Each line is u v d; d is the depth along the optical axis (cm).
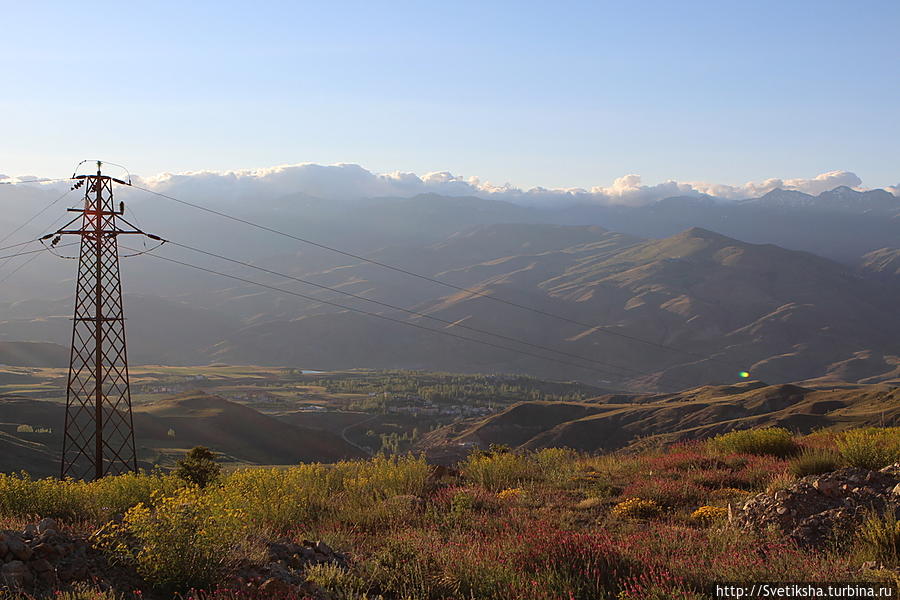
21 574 791
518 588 835
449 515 1305
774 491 1323
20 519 1249
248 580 869
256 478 1600
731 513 1216
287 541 1123
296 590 827
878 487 1142
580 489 1698
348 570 953
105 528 962
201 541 863
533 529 1116
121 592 820
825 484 1156
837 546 980
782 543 1003
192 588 842
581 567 894
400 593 870
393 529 1268
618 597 803
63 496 1409
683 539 1069
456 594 847
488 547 1005
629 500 1452
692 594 764
